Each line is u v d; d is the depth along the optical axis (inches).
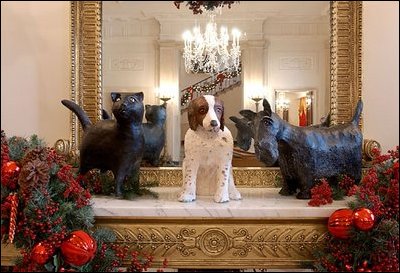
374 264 38.6
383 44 55.5
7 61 56.1
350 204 40.3
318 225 41.4
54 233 36.9
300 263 41.4
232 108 53.7
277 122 43.3
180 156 53.3
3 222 37.8
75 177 45.0
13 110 56.2
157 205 41.6
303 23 54.4
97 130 45.1
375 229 38.3
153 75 54.5
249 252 41.3
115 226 41.4
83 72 54.4
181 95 54.0
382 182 40.9
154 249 41.3
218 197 43.2
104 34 54.8
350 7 54.0
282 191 48.0
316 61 54.4
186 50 54.4
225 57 54.2
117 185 45.4
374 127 55.6
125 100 42.8
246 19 54.4
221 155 43.4
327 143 45.3
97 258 38.9
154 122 53.5
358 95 53.8
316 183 45.1
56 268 37.0
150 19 54.6
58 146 51.1
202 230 41.1
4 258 42.8
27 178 36.5
